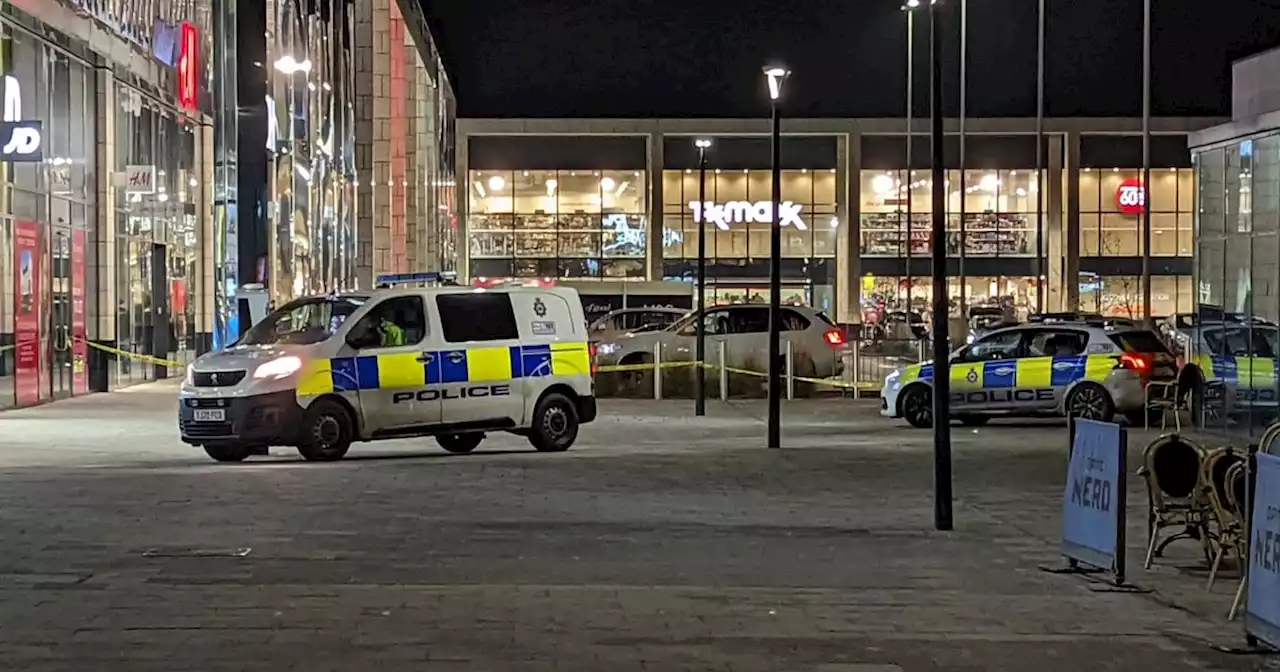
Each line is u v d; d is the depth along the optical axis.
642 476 15.77
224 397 16.23
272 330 17.48
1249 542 7.98
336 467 16.28
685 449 19.06
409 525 11.95
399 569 9.94
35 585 9.23
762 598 9.06
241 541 11.05
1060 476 16.12
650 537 11.51
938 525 12.05
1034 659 7.51
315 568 9.94
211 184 35.56
